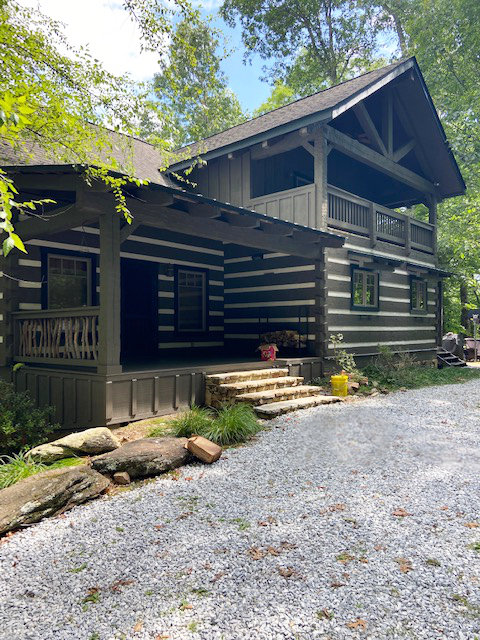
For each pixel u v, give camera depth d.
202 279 10.44
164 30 5.11
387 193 14.77
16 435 5.45
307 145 9.30
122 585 2.36
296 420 5.93
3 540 2.93
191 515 3.22
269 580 2.37
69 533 3.00
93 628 2.03
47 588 2.36
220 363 7.51
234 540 2.83
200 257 10.34
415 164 13.98
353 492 3.59
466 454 4.55
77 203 5.16
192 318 10.20
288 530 2.96
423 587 2.28
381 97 11.74
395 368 10.41
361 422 5.83
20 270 7.09
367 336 10.48
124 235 5.59
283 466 4.25
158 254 9.48
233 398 6.40
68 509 3.37
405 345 12.15
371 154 10.65
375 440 5.06
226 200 10.68
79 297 7.96
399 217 11.95
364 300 10.41
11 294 6.90
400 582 2.33
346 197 9.87
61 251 7.66
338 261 9.56
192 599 2.22
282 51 23.03
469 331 19.42
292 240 8.25
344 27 22.11
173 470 4.20
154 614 2.12
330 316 9.27
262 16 21.83
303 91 25.31
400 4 20.58
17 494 3.24
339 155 12.70
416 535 2.86
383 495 3.52
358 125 11.87
